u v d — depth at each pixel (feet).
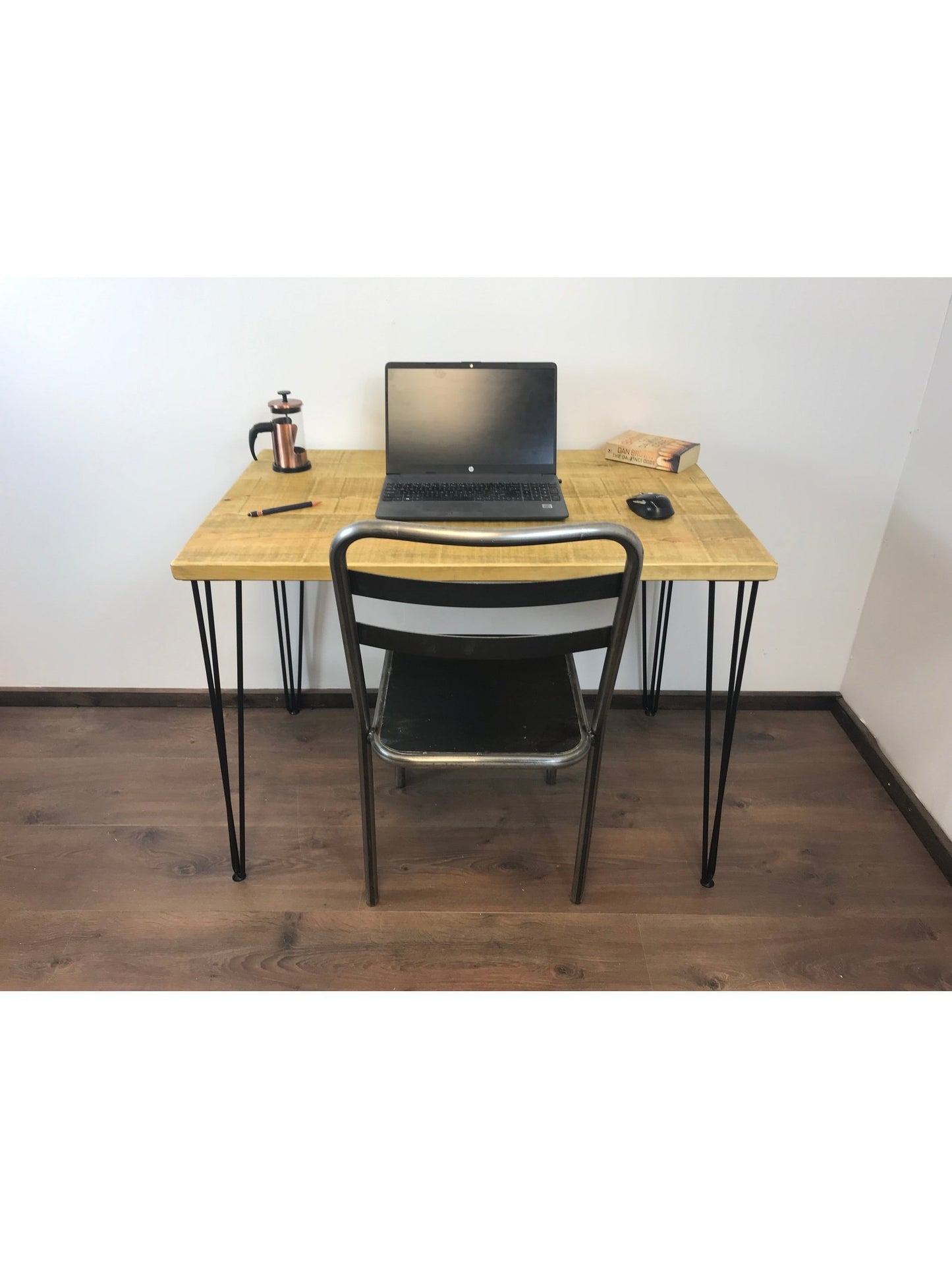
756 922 5.18
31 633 6.83
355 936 5.04
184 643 6.91
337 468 5.73
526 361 5.90
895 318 5.77
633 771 6.45
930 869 5.61
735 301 5.73
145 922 5.10
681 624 6.86
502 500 5.08
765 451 6.23
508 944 5.00
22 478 6.23
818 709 7.22
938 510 5.83
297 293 5.67
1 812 5.91
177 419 6.05
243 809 5.24
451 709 4.87
